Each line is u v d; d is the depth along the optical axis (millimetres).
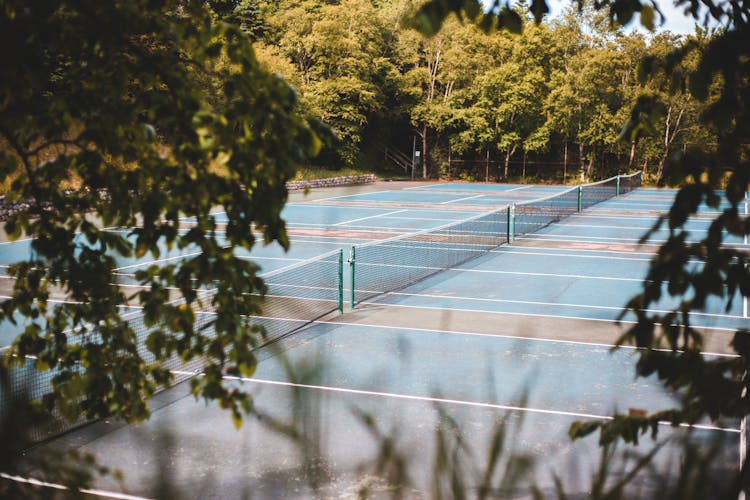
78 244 2986
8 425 1493
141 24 2438
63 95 2639
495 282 17047
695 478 1398
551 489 3568
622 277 17766
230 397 2678
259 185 2463
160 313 2783
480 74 62938
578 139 59562
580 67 59312
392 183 59375
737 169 1728
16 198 2877
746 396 1733
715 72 1768
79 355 3137
